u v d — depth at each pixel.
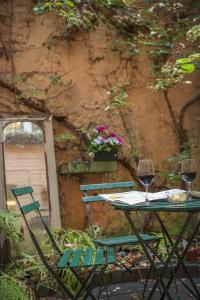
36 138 4.70
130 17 5.24
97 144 4.82
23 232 4.33
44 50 4.96
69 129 5.00
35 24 4.96
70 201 4.89
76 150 4.98
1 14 4.88
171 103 5.33
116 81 5.17
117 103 5.08
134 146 5.16
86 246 4.28
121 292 3.82
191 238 3.03
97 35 5.14
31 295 3.59
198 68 5.11
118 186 3.82
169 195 2.87
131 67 5.24
